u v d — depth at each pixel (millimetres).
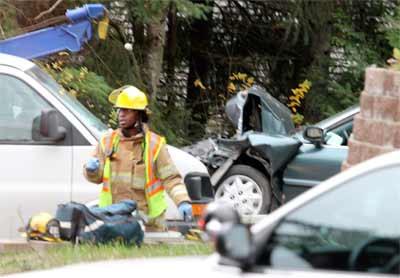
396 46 40438
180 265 10617
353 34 41438
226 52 44375
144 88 36844
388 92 21562
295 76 43812
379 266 9562
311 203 9977
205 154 29453
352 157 22156
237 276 9578
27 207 20609
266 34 44000
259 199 28547
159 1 35375
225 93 43969
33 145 20719
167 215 20641
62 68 32375
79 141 20781
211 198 21578
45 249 18828
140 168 19312
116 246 18531
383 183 9781
